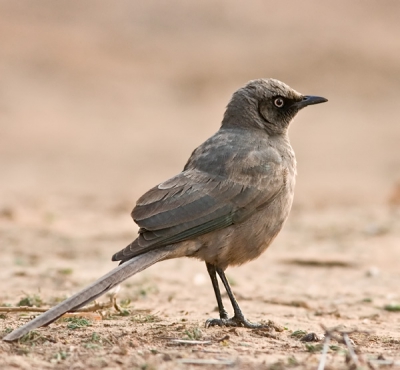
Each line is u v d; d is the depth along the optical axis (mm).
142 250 9125
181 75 42938
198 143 33781
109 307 10484
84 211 20250
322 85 41219
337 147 33406
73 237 16859
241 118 10578
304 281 13758
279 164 10125
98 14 49938
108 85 41219
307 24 48938
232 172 9789
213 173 9781
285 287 13211
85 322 9445
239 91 10688
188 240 9453
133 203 21781
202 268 14555
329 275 14250
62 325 9289
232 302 9750
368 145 33719
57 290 12195
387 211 19953
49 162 30031
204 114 38531
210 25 49750
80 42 45812
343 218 19156
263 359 8016
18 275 13250
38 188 24938
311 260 15086
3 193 23641
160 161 30609
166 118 37844
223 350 8336
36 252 15359
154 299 11891
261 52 45656
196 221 9438
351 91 40625
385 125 36938
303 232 17688
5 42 44125
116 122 36875
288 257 15352
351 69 42438
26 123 35688
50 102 38688
